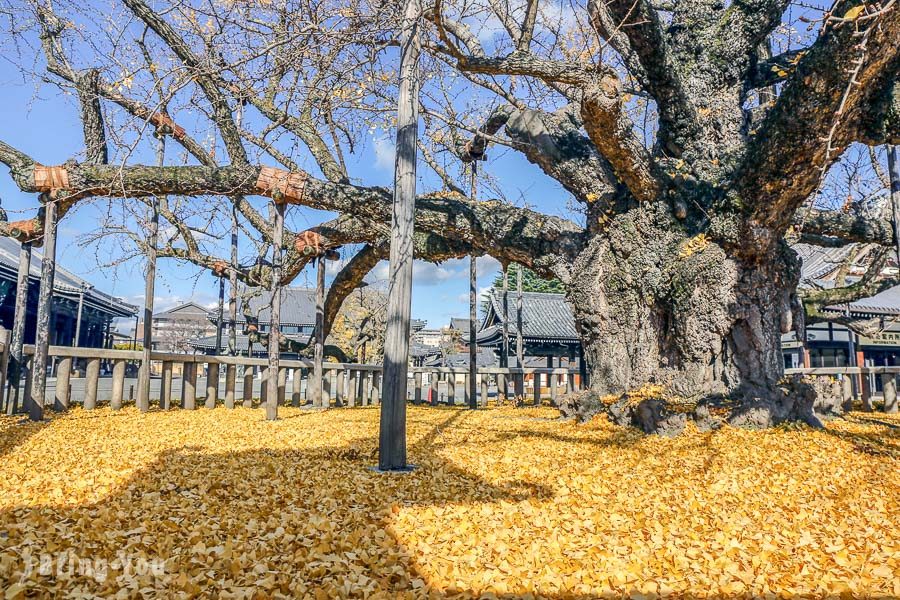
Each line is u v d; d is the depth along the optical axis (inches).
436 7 252.4
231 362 442.9
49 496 156.7
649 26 280.2
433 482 186.1
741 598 110.8
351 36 261.7
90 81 364.8
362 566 119.0
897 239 351.3
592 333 350.3
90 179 333.4
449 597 108.5
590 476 199.3
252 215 500.7
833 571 121.9
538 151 365.4
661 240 322.7
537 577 116.2
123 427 303.4
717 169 317.4
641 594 111.1
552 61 290.7
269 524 139.4
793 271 311.1
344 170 464.4
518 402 556.7
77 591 104.0
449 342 1414.9
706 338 301.1
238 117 323.0
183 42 355.9
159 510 148.9
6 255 818.2
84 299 978.1
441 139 469.1
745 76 361.7
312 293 1551.4
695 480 196.1
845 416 345.7
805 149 244.1
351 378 520.7
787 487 187.9
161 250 493.0
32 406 317.1
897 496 176.9
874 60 206.2
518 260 388.2
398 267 208.7
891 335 828.0
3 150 335.3
